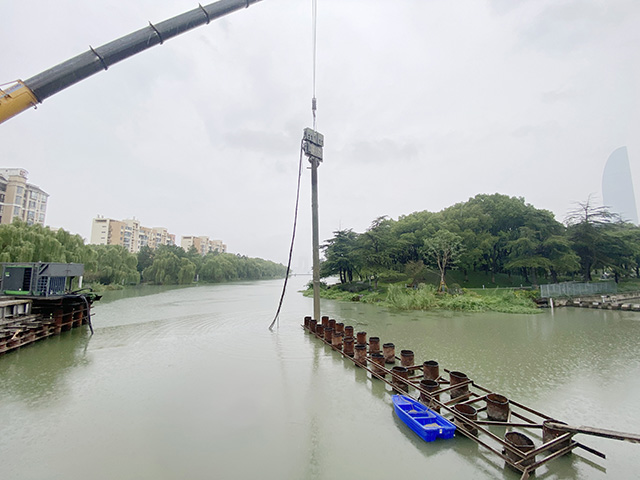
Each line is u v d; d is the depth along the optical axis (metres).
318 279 16.98
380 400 7.71
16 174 61.22
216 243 141.50
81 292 19.08
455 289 31.39
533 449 4.99
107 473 4.95
